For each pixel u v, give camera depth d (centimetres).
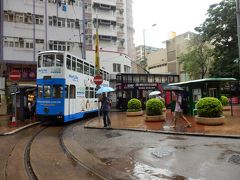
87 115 2489
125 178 630
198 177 610
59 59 1855
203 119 1409
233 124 1380
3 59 3247
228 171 637
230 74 3572
